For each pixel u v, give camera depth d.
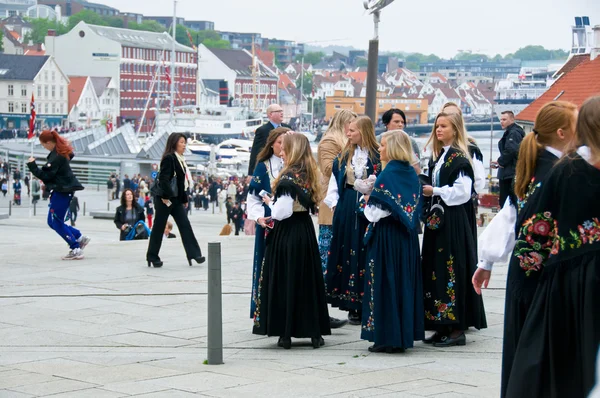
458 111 9.48
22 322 11.02
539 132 5.90
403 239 9.10
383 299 9.07
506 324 5.90
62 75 150.62
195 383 7.61
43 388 7.44
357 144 10.27
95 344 9.88
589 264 5.40
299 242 9.37
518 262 5.77
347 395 7.16
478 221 35.53
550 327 5.46
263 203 9.97
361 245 10.11
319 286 9.52
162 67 174.00
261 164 9.95
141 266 15.43
